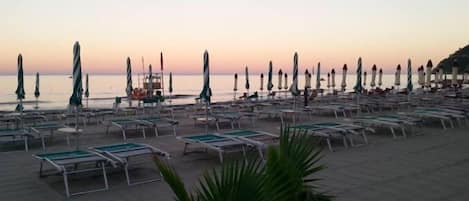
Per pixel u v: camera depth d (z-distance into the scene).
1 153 8.52
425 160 7.49
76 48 7.38
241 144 7.29
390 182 5.95
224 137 8.12
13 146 9.34
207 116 12.11
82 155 6.38
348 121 11.32
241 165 1.98
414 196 5.27
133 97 24.73
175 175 1.87
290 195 2.09
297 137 2.38
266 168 2.00
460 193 5.40
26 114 14.53
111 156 6.25
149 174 6.54
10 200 5.28
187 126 12.86
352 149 8.61
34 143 9.70
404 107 18.67
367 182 5.95
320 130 8.88
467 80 23.92
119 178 6.32
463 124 12.70
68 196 5.40
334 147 8.80
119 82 75.50
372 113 16.62
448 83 30.03
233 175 1.88
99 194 5.51
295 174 2.12
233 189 1.78
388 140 9.80
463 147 8.84
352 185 5.78
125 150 6.67
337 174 6.42
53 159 6.07
